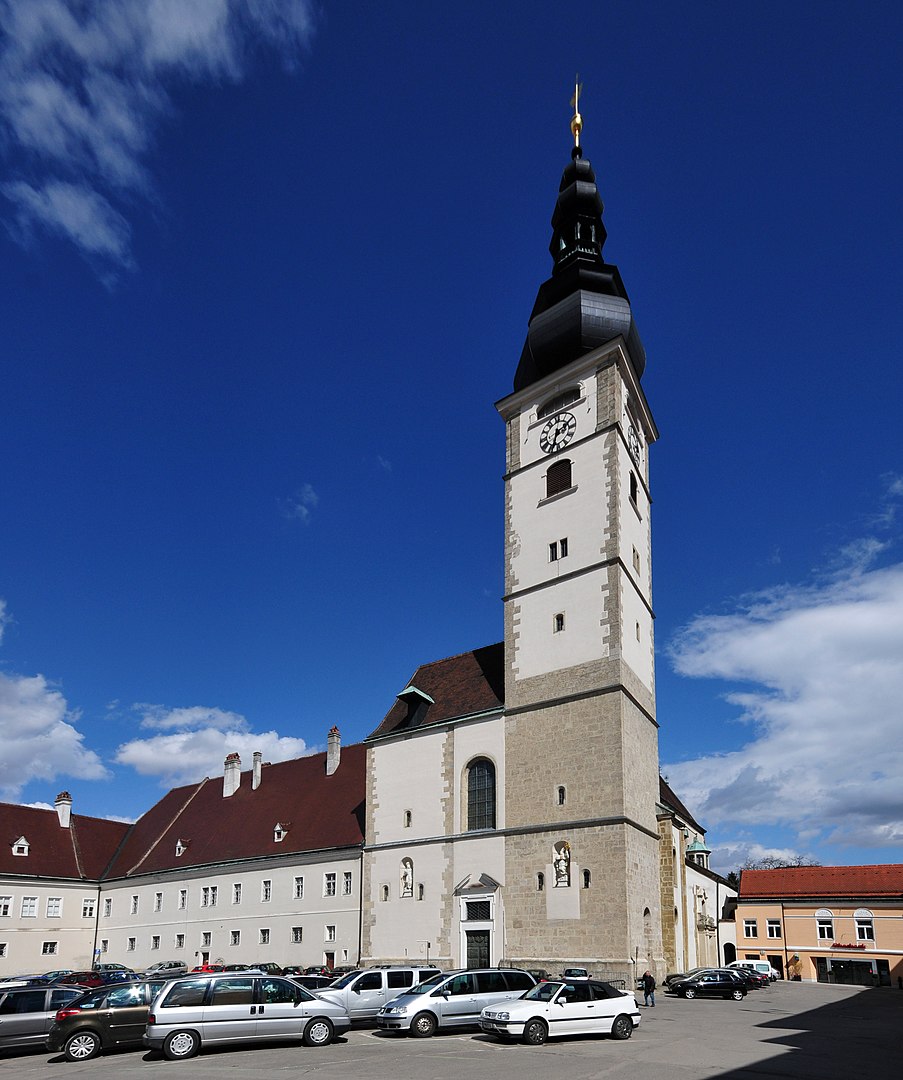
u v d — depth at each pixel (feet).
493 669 175.63
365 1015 108.17
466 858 157.28
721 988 149.38
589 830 142.00
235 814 238.89
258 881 210.18
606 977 132.87
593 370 172.35
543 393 180.75
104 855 264.93
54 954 241.35
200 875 226.17
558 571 163.94
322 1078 69.46
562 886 142.51
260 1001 88.89
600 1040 92.89
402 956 161.17
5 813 256.93
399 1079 68.44
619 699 146.20
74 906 248.73
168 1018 84.84
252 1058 81.82
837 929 236.02
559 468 172.45
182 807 263.29
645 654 166.30
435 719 173.78
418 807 169.07
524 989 105.91
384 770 177.88
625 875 135.85
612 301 179.11
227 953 210.79
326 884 193.98
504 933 147.43
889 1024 110.63
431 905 159.94
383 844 172.35
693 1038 94.63
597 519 160.86
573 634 156.87
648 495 186.19
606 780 143.02
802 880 252.21
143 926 236.84
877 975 226.58
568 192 191.11
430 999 100.01
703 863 254.88
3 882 237.66
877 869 246.88
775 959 241.96
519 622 166.50
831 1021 113.91
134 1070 76.69
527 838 149.38
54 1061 87.04
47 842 257.34
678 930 177.58
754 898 249.96
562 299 181.98
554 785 149.38
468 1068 73.77
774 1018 116.98
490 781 160.04
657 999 143.54
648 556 178.91
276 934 200.75
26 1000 95.96
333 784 220.43
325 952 188.14
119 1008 92.07
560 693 154.51
